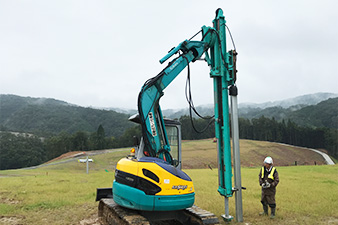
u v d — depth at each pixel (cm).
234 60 684
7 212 830
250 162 6469
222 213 773
